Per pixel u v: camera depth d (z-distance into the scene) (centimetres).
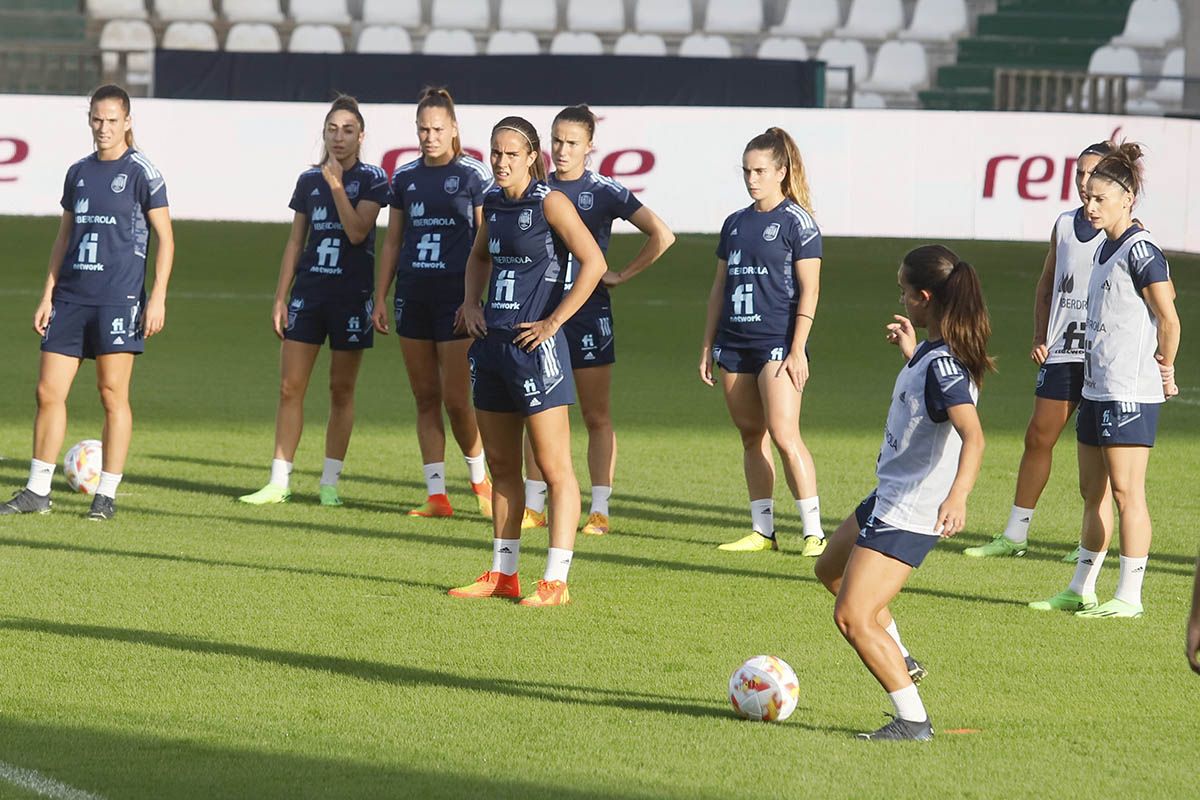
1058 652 2091
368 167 3031
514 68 6869
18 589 2280
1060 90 7694
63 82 7588
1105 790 1514
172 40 8975
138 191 2830
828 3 9569
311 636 2064
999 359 5372
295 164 6375
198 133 6334
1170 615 2323
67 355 2845
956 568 2631
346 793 1466
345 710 1739
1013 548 2744
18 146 6159
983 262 7519
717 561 2636
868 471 3475
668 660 1997
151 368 4800
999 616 2297
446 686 1848
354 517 2933
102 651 1961
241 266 7075
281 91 6881
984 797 1488
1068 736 1700
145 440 3678
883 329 5922
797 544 2805
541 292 2241
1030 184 6425
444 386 2941
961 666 2012
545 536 2848
